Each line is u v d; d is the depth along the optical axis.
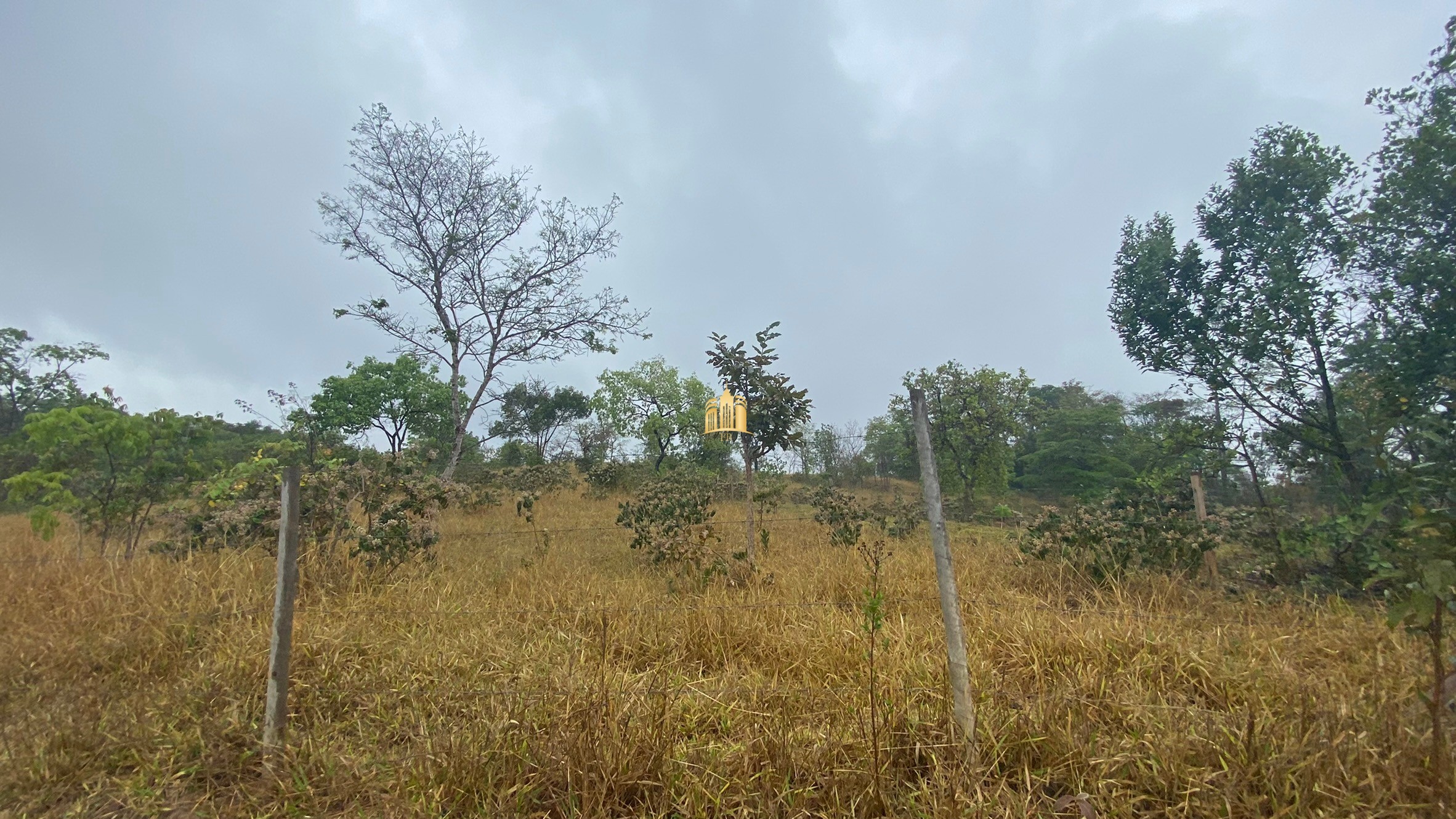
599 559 8.26
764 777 2.96
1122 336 9.10
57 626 4.74
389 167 16.81
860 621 4.81
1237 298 8.06
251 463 7.97
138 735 3.38
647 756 3.08
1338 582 6.20
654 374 30.02
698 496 9.32
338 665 4.23
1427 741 2.96
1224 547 7.45
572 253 18.02
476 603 5.73
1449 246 6.37
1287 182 7.54
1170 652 4.16
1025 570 7.04
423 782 2.96
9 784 3.00
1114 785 2.88
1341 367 7.04
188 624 4.73
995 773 3.02
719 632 5.03
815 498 12.41
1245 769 2.90
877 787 2.86
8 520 8.96
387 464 7.32
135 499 7.19
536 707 3.54
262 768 3.16
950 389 18.55
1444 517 2.62
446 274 17.56
